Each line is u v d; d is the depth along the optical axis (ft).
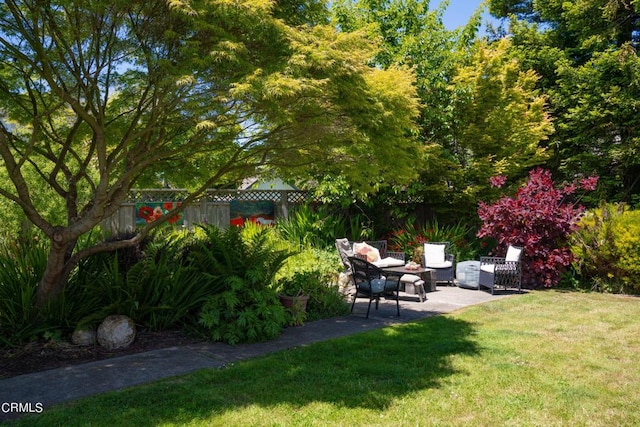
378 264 37.17
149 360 18.13
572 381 16.26
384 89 21.91
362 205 49.34
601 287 35.68
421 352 19.52
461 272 37.55
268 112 18.75
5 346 19.03
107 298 21.65
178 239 26.23
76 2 16.46
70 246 21.97
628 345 20.71
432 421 13.14
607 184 53.88
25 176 32.68
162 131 22.67
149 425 12.60
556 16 59.00
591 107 51.34
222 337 20.84
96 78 19.42
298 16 20.71
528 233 37.47
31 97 20.53
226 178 28.04
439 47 52.03
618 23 52.80
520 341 21.26
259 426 12.67
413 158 24.98
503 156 48.62
